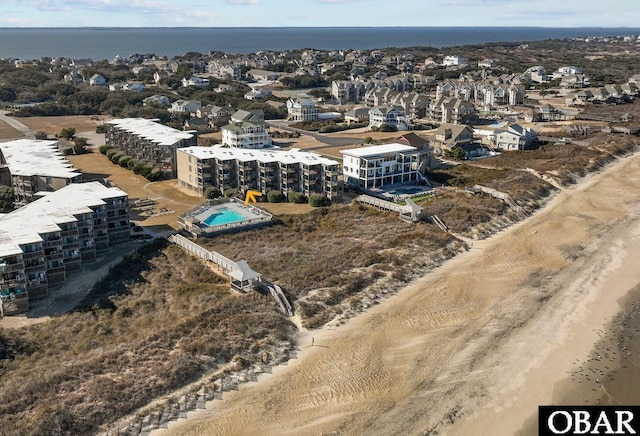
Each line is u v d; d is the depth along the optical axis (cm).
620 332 6094
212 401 4794
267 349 5494
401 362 5466
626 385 5212
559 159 12888
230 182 10375
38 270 6328
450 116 17838
